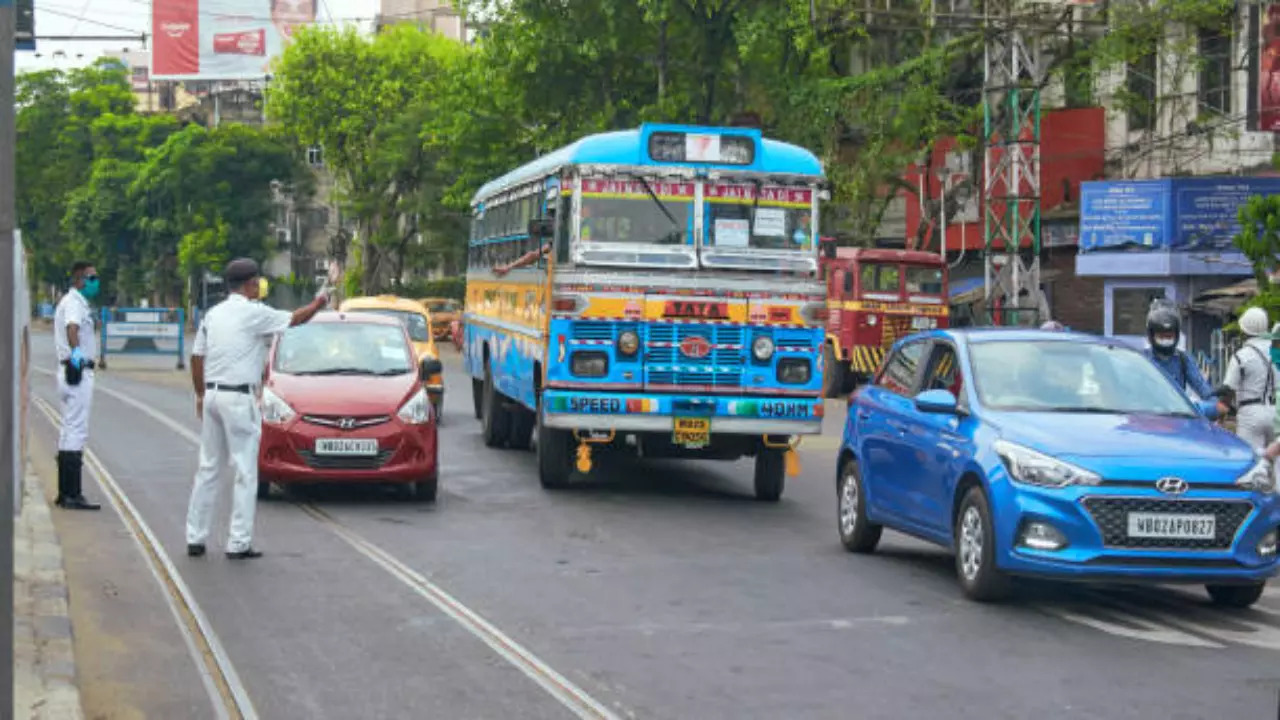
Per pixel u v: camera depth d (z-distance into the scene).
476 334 22.83
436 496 15.63
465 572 11.22
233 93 105.06
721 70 40.47
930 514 11.02
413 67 73.00
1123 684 7.87
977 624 9.47
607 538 13.05
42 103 103.19
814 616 9.68
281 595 10.23
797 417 15.58
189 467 17.84
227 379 11.62
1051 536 9.57
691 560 11.93
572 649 8.66
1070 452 9.70
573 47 40.78
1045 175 38.47
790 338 15.65
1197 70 34.28
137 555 11.73
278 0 80.81
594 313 15.41
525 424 20.39
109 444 20.48
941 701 7.50
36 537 12.06
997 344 11.28
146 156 91.62
